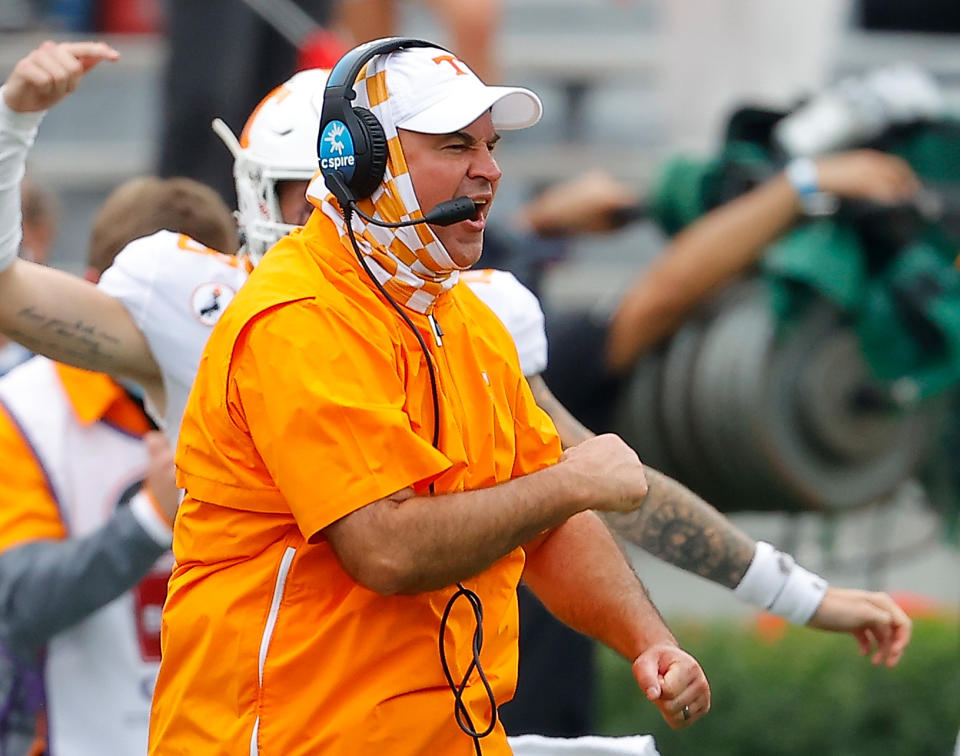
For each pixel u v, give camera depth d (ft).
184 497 29.07
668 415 61.67
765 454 61.31
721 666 69.87
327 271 27.71
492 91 27.43
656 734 68.33
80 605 36.99
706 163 62.23
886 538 81.56
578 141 88.63
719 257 57.11
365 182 27.35
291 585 27.53
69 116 83.87
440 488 27.63
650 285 57.52
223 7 57.98
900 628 34.65
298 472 26.48
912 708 69.62
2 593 37.47
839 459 62.59
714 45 74.38
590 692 51.16
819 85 74.69
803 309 61.21
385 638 27.45
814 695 69.56
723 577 33.96
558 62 87.25
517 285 34.83
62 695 38.93
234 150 33.58
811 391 61.21
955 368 60.34
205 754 28.02
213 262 33.06
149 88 83.76
